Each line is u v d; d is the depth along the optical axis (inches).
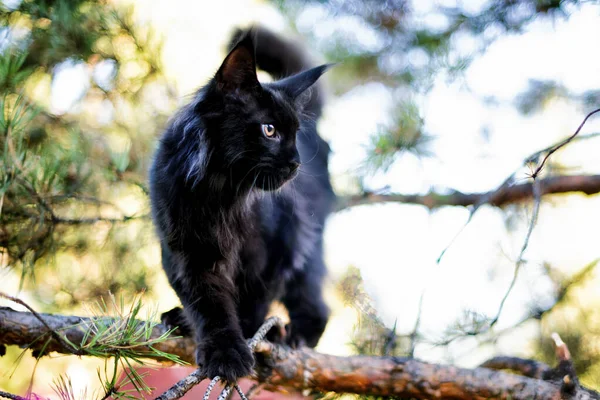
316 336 43.4
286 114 38.3
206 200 37.8
